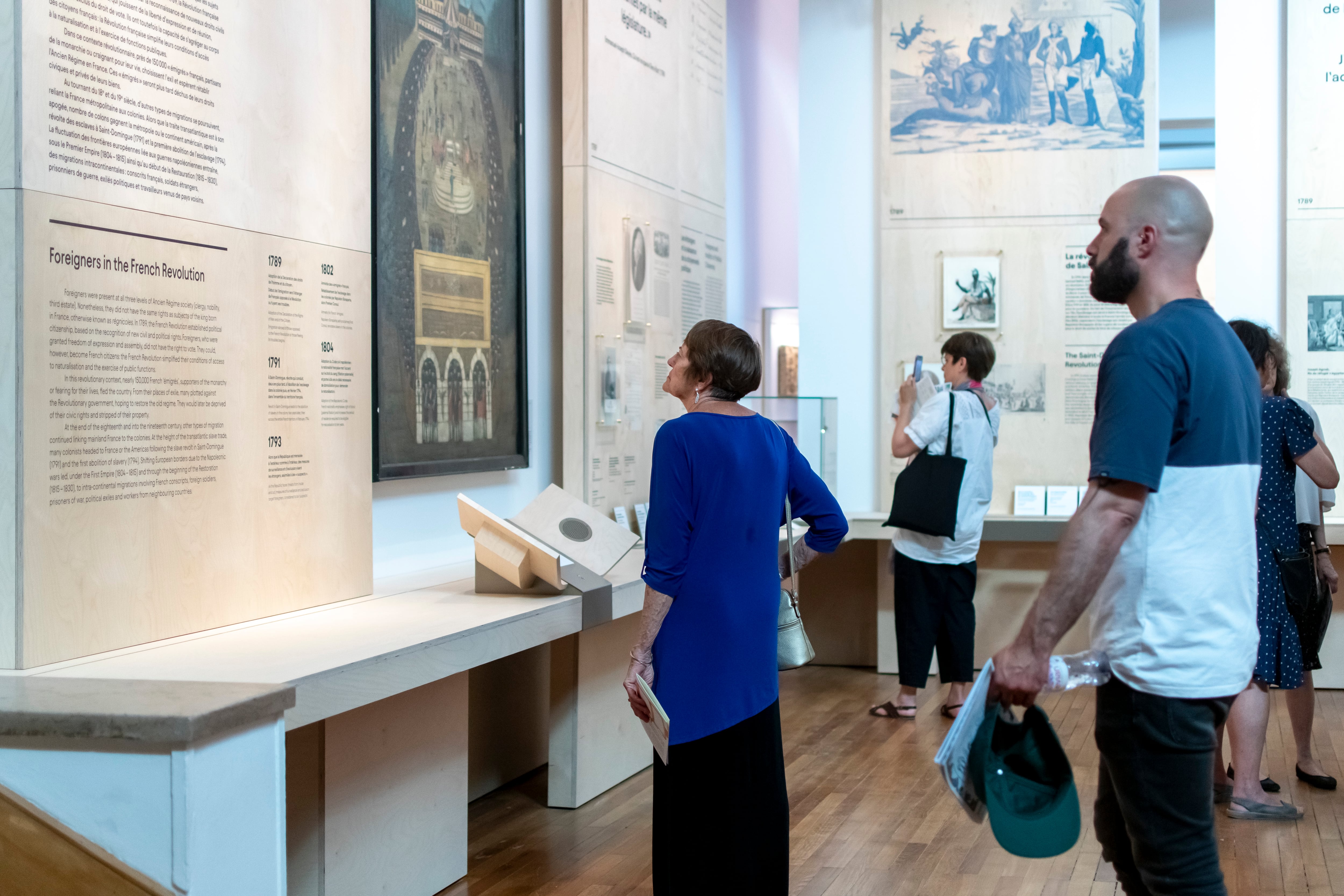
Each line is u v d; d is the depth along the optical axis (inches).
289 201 125.9
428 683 132.4
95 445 98.9
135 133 103.0
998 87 285.9
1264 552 169.2
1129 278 87.2
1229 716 171.8
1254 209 280.5
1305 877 145.5
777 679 116.6
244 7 118.1
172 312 108.0
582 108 195.8
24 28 91.0
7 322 91.1
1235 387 82.5
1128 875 92.1
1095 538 78.0
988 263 286.7
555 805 178.5
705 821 109.7
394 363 156.0
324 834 123.1
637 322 217.0
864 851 157.3
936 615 233.8
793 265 378.0
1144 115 281.1
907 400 241.4
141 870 77.8
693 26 249.1
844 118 296.2
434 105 165.2
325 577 133.9
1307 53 275.1
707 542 109.4
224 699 80.7
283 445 125.4
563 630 140.0
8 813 79.1
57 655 95.3
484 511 142.3
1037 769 79.7
